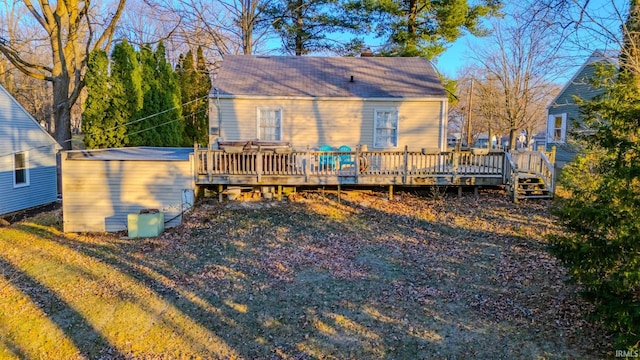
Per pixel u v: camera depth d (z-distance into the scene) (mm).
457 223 10625
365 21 22297
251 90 14781
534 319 6230
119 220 11656
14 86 34344
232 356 5754
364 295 7277
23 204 15742
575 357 5316
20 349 6039
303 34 23672
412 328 6234
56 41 17891
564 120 19922
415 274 8047
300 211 11805
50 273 8562
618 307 4754
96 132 15680
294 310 6867
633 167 4715
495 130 36469
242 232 10508
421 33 21594
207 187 12914
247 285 7793
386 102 14695
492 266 8172
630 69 8273
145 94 17359
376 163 13500
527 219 10484
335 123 14766
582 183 8609
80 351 5973
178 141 19375
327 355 5707
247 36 24266
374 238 10000
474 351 5633
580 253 5191
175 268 8664
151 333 6348
